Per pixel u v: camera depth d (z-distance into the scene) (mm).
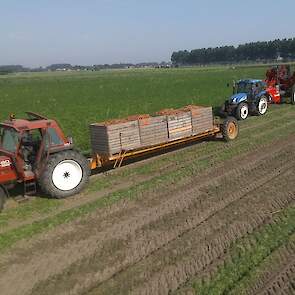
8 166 9141
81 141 15695
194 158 12484
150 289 5812
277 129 15938
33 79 90312
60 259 6746
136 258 6660
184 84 46188
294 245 6766
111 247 7059
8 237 7605
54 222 8172
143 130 11578
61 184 9508
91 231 7719
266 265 6223
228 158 12219
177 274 6137
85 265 6523
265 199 8852
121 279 6090
